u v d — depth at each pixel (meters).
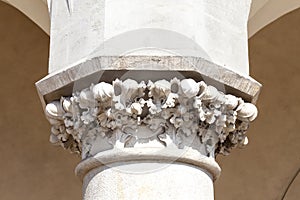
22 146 10.37
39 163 10.39
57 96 4.79
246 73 4.80
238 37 4.87
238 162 10.52
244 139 4.92
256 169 10.56
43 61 10.13
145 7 4.65
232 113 4.70
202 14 4.72
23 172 10.37
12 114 10.33
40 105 10.31
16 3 6.33
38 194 10.37
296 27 10.14
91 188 4.46
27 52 10.10
